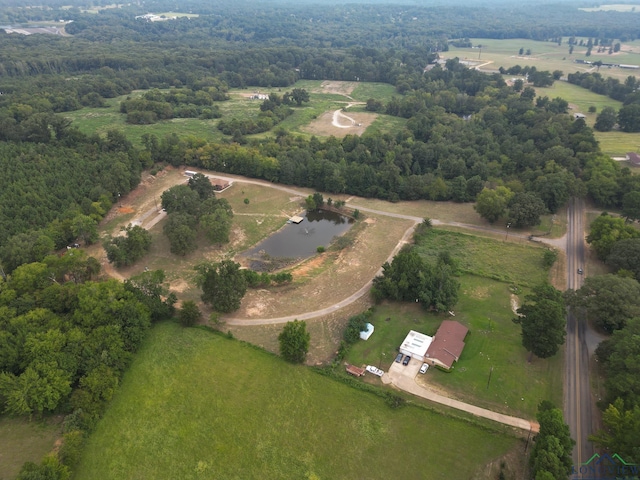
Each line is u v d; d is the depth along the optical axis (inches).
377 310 4195.4
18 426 2965.1
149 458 2815.0
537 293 3961.6
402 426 3034.0
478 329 3927.2
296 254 5290.4
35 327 3398.1
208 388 3321.9
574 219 5866.1
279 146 7721.5
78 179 5999.0
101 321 3540.8
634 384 2790.4
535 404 3174.2
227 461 2807.6
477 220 5920.3
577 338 3786.9
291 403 3208.7
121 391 3275.1
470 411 3125.0
